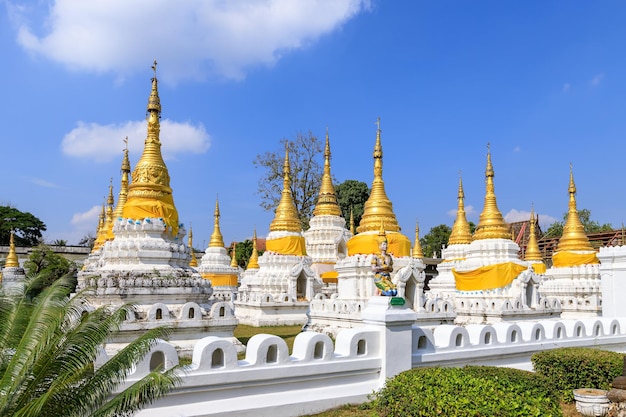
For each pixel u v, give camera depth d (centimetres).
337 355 1323
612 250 2380
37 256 5016
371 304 1452
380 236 2900
